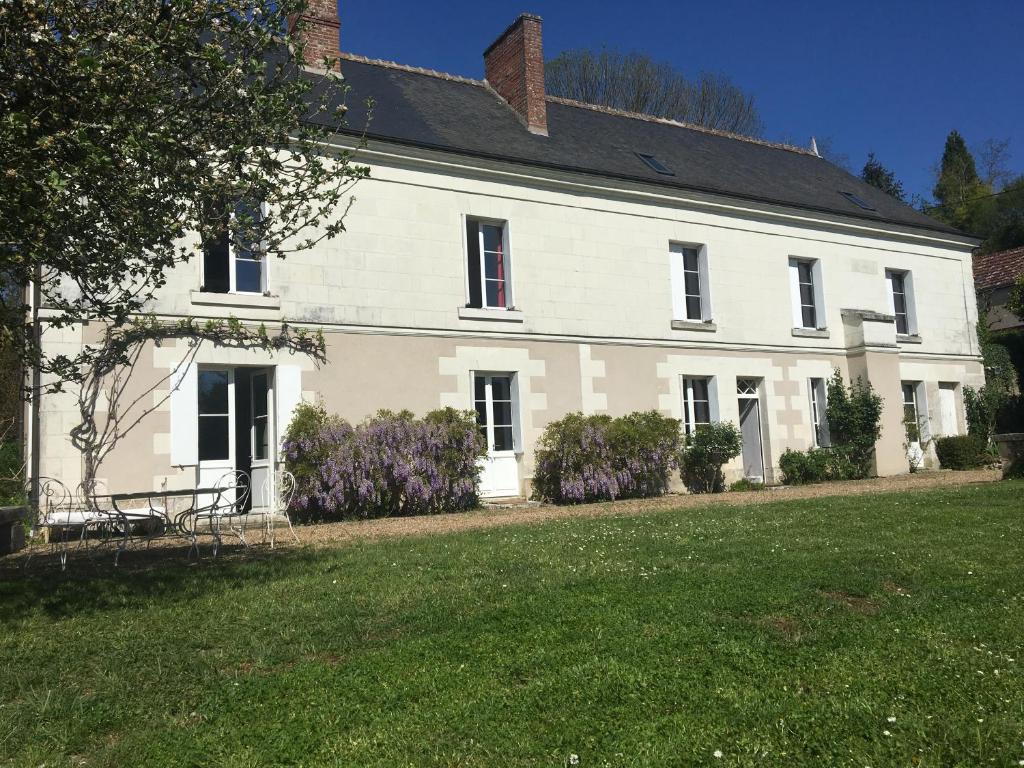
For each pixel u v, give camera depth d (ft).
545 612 16.20
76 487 29.22
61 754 10.59
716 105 118.62
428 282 41.50
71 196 18.17
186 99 19.99
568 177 46.21
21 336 23.81
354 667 13.42
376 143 40.09
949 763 9.66
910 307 61.67
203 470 35.73
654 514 33.06
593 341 46.60
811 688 12.04
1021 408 68.59
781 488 48.34
